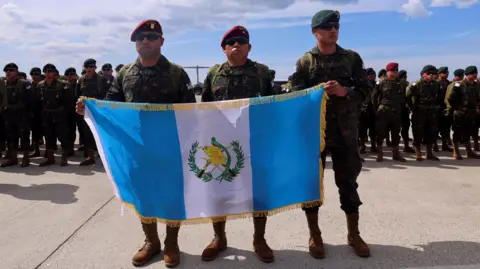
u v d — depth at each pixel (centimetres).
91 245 330
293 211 409
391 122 673
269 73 311
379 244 318
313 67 297
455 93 695
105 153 297
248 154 283
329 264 283
